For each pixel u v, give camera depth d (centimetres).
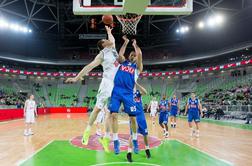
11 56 3622
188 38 3819
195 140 921
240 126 1505
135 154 660
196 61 3753
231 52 3159
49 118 2355
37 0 3278
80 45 4278
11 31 3578
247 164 560
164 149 737
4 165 559
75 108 3538
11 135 1091
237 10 3147
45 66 4162
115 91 493
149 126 1519
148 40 4081
